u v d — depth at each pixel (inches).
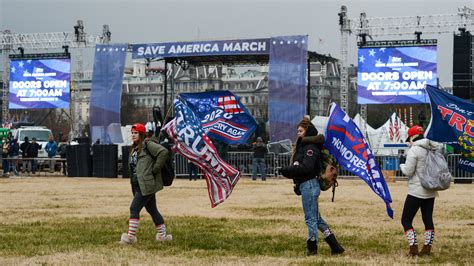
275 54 1485.0
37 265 384.8
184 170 1391.5
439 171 414.3
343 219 627.5
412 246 420.5
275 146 1461.6
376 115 2876.5
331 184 417.7
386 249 450.3
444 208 740.0
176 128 482.6
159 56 1594.5
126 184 1194.6
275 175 1444.4
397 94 1606.8
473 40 1517.0
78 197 892.0
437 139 464.4
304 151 410.9
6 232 531.5
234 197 892.6
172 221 609.0
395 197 899.4
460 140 458.9
